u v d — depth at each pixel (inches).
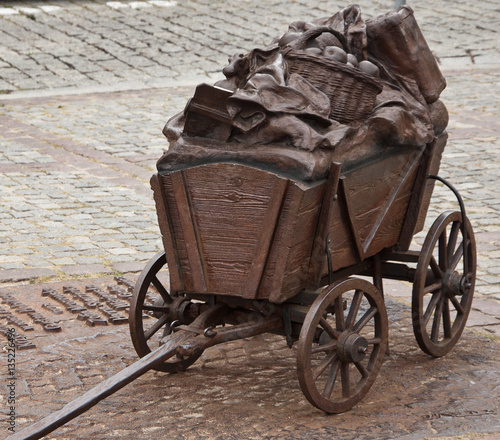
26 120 490.9
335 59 211.9
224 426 194.4
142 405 205.6
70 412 174.4
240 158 195.3
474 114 508.4
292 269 196.2
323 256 200.5
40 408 201.9
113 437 189.3
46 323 250.1
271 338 250.5
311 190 191.6
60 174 402.3
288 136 193.5
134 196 376.8
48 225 337.7
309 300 203.5
